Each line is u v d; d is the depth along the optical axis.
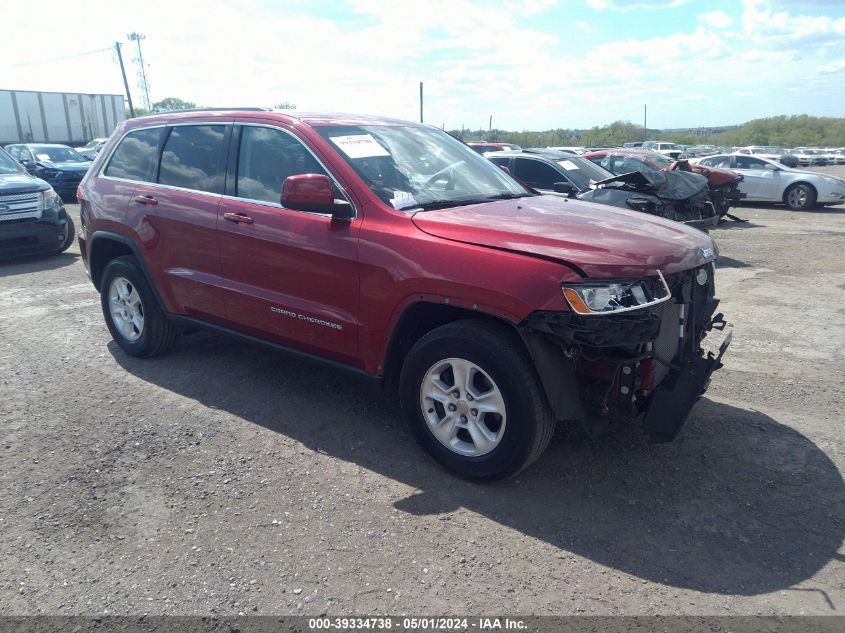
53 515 3.33
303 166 4.20
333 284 3.95
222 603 2.73
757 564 3.00
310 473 3.73
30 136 35.91
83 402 4.66
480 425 3.52
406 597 2.77
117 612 2.68
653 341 3.34
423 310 3.70
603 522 3.29
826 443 4.14
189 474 3.71
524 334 3.23
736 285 8.66
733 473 3.77
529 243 3.35
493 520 3.30
